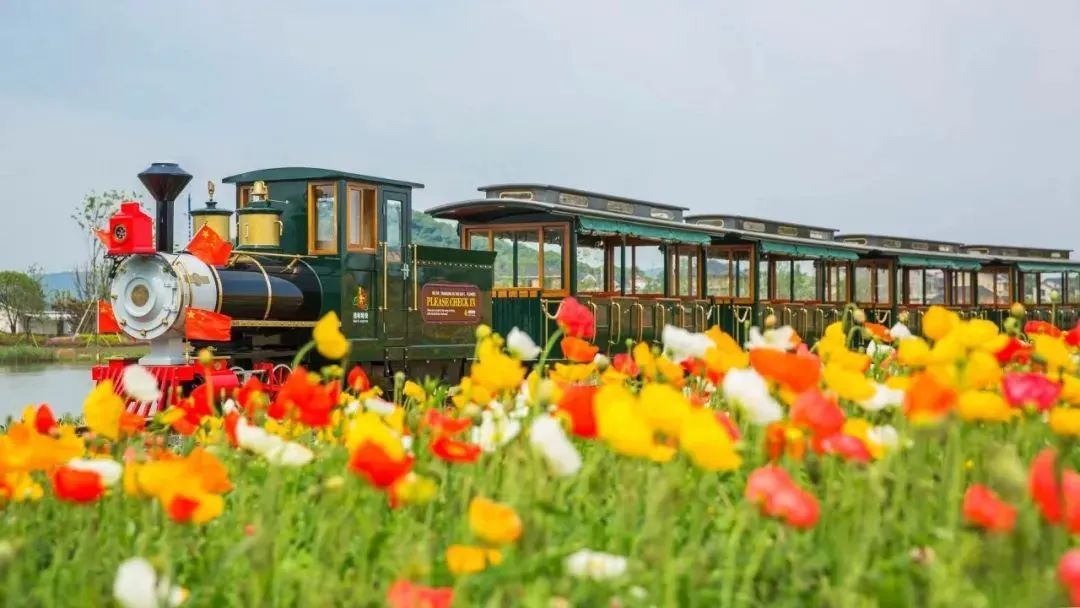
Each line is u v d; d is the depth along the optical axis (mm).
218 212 14086
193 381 12359
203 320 12312
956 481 2783
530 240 17891
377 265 14750
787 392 2912
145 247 12484
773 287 22719
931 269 28641
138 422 3568
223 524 3094
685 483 2869
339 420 3734
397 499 2508
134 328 12594
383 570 2615
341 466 3436
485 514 2123
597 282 18000
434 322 15875
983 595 2248
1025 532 2295
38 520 3197
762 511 2285
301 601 2465
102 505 3225
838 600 2365
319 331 3125
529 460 3021
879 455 2926
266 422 3832
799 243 23016
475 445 3176
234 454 3646
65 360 37750
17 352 37562
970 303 30234
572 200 18609
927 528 2852
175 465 2447
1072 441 3182
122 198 41375
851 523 2820
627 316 18562
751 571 2395
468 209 18094
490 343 3445
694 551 2520
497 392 3539
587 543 2762
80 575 2646
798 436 2785
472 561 2129
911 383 3270
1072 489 2023
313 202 14414
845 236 27734
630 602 2232
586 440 4203
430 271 15836
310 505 3188
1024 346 4582
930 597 2318
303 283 13961
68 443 2957
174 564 2795
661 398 2264
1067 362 3848
